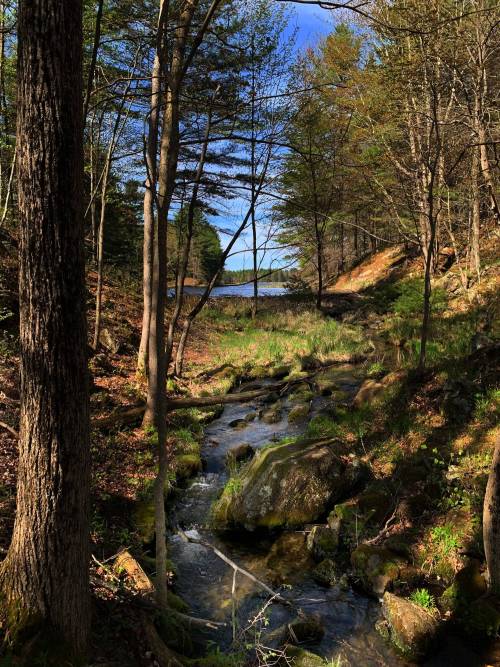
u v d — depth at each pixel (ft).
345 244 127.44
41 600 9.36
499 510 13.38
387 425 24.76
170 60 22.70
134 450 24.53
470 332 38.47
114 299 53.78
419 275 71.61
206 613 14.89
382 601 14.65
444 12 30.42
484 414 21.99
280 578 16.49
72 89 8.59
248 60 32.40
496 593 13.82
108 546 16.34
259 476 20.77
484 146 33.83
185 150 43.24
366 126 49.70
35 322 8.85
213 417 33.32
